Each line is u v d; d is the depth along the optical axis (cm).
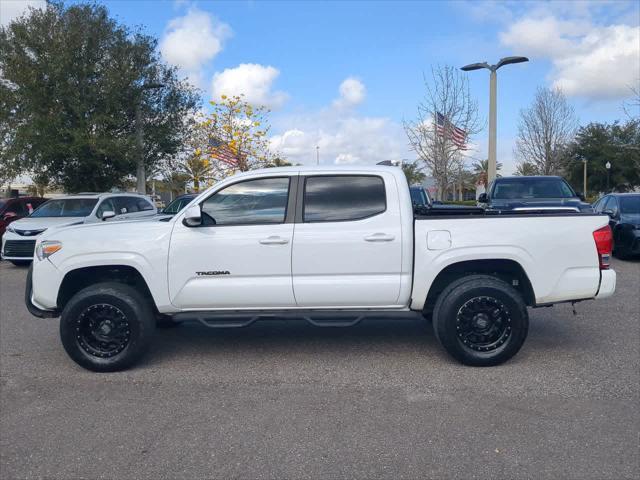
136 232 559
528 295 558
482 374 534
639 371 537
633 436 399
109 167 2156
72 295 595
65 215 1402
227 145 2433
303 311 559
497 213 612
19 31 1981
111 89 2019
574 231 546
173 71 2309
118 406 473
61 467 370
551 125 3431
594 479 343
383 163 601
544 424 421
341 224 545
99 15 2100
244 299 552
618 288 984
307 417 442
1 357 622
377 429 418
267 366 572
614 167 4934
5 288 1102
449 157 2702
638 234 1263
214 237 550
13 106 2036
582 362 566
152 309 582
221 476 355
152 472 361
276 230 547
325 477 351
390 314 559
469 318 543
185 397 491
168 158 2353
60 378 548
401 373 542
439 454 377
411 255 543
